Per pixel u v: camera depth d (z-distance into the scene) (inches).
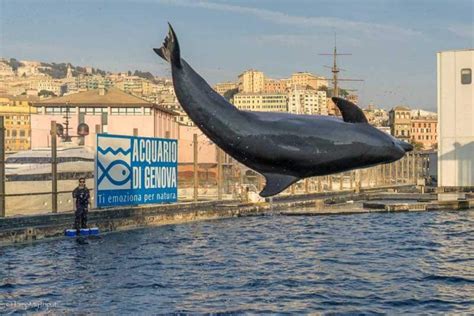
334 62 3309.5
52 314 621.6
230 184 2187.5
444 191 2871.6
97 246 1087.0
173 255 999.6
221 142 266.1
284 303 677.9
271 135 263.4
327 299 697.6
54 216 1220.5
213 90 269.9
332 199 2399.1
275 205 1983.3
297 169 265.9
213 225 1510.8
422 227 1485.0
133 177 1462.8
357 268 895.7
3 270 843.4
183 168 2792.8
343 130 267.0
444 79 2876.5
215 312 634.2
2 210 1124.5
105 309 641.6
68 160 1451.8
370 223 1592.0
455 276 831.7
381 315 629.9
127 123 3924.7
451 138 2869.1
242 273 847.1
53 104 3956.7
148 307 651.5
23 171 1333.7
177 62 265.7
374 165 270.2
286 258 986.1
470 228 1457.9
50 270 848.3
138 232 1323.8
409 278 820.6
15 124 5300.2
